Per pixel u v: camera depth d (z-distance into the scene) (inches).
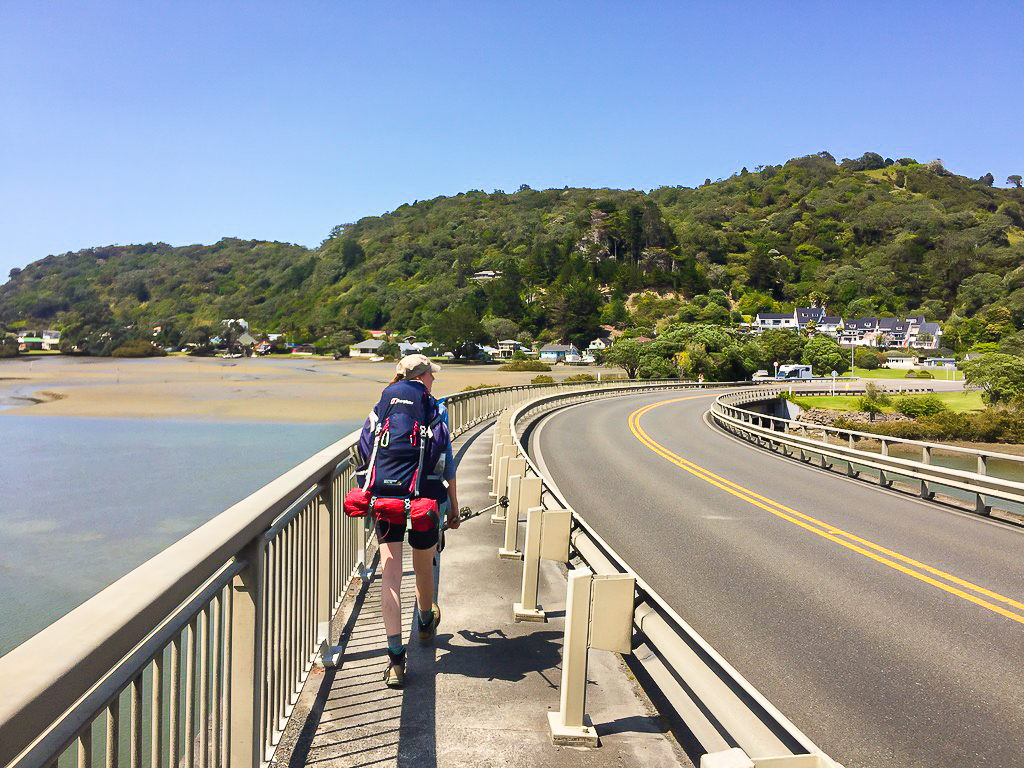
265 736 129.6
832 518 461.1
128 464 1058.1
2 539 624.4
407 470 161.2
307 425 1646.2
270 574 132.6
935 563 346.6
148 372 4099.4
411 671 172.7
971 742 169.9
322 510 181.9
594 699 165.0
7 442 1298.0
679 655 120.6
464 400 804.0
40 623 440.8
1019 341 4296.3
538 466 673.6
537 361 5753.0
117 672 74.9
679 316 6919.3
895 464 589.0
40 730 55.3
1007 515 478.6
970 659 223.3
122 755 223.0
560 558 214.8
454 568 269.4
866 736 172.2
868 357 5492.1
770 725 96.3
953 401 3006.9
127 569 553.3
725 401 1781.5
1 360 5836.6
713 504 502.0
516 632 202.1
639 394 2251.5
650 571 321.7
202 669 101.3
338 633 195.3
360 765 130.5
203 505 779.4
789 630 247.4
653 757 138.1
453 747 138.3
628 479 615.5
